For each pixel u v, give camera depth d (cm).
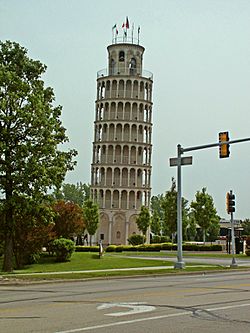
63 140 3450
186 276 2683
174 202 7956
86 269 3622
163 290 1786
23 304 1382
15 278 2323
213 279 2412
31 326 1016
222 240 8506
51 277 2372
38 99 3234
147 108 9988
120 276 2517
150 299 1491
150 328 1013
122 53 10088
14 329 981
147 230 9281
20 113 3150
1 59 3509
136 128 9775
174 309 1280
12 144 3238
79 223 4828
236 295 1614
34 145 3191
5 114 3206
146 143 9844
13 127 3216
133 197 9681
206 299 1500
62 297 1569
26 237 3931
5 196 3259
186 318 1144
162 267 3462
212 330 1006
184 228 9731
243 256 5241
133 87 9875
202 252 6281
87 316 1153
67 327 1009
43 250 4853
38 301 1459
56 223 4688
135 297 1547
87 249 6247
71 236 5012
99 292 1730
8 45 3531
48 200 3322
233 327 1041
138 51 10112
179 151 3103
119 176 9662
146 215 9019
